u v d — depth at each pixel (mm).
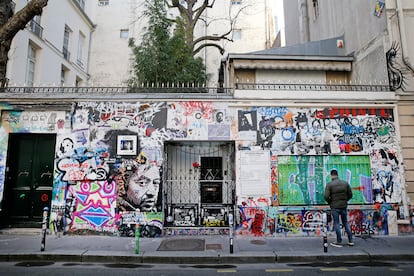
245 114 8719
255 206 8336
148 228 8156
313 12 17094
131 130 8609
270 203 8359
